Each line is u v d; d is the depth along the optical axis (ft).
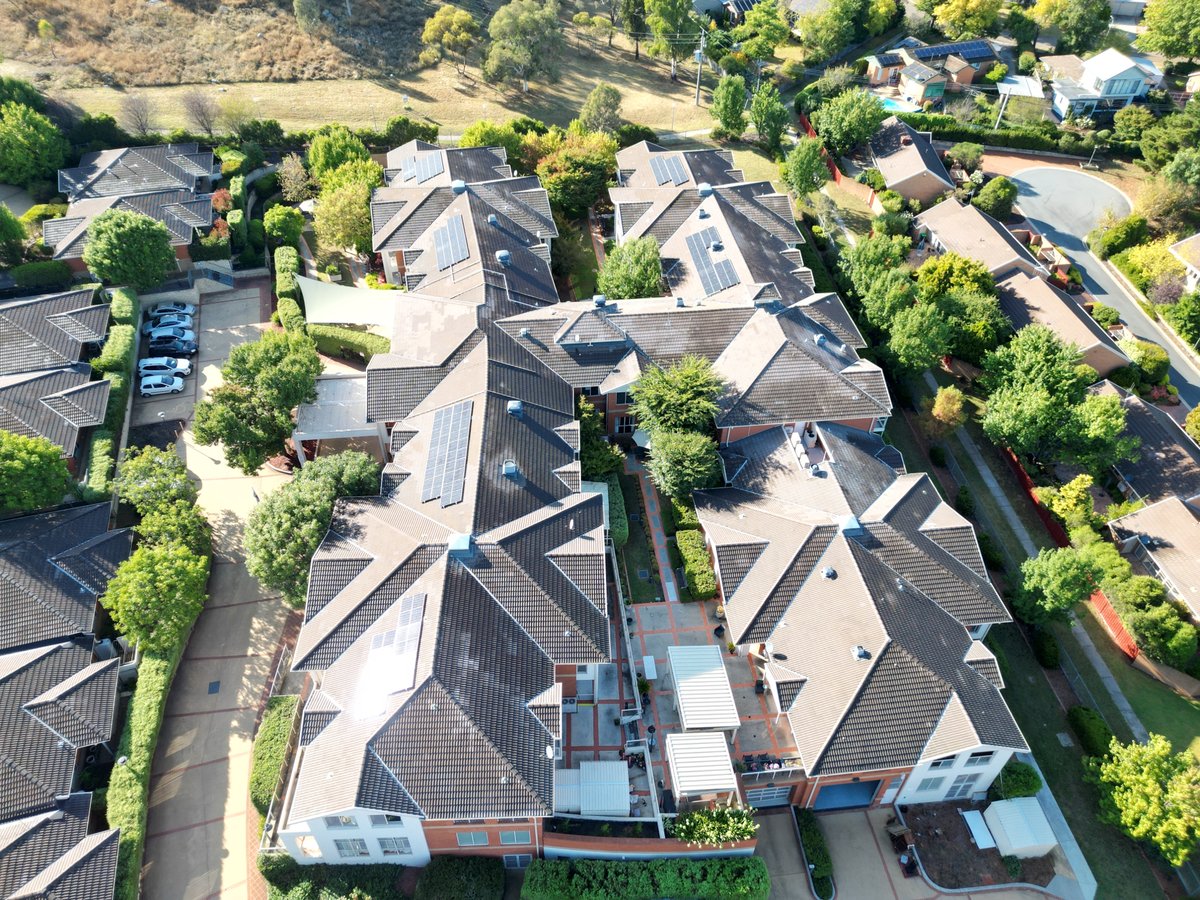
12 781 147.64
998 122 412.98
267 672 179.52
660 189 298.15
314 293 248.73
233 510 208.85
